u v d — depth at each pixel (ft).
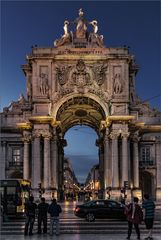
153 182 126.21
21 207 73.97
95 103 122.31
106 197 115.55
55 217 53.47
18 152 125.80
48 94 119.34
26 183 81.61
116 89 119.44
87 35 124.36
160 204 106.52
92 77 120.67
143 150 127.13
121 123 116.98
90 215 67.62
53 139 119.65
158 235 54.70
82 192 195.83
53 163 118.83
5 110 126.11
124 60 121.29
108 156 119.24
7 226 62.08
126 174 114.93
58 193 126.72
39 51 121.49
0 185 74.02
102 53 121.60
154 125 126.41
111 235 54.39
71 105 126.21
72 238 51.19
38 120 116.57
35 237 52.19
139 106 127.13
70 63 121.29
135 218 49.98
